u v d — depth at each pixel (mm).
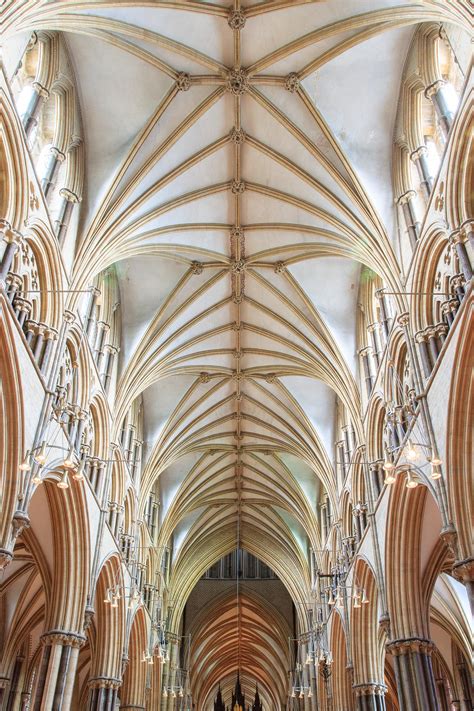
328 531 33312
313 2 16297
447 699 30828
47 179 17047
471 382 13742
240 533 43188
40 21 13680
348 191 19578
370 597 23672
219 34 17406
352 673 24219
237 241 23281
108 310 23984
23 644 29062
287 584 41500
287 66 18234
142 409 30641
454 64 16000
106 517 21656
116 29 16172
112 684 22969
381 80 18641
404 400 18328
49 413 15445
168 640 38938
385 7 15969
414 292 17141
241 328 27172
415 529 18781
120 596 23906
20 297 14422
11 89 14109
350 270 24391
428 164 17719
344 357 24750
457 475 13984
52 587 18859
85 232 18609
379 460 21297
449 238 14266
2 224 13078
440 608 28406
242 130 19922
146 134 19078
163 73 18156
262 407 31578
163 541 35344
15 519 13359
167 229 21641
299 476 36125
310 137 19656
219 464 36844
